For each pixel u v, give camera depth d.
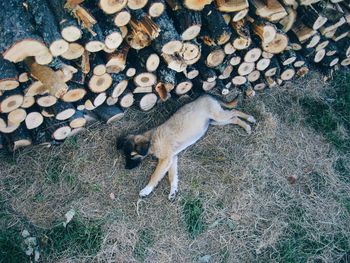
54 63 1.19
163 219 1.40
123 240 1.34
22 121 1.36
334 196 1.51
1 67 1.15
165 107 1.58
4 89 1.19
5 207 1.35
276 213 1.45
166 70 1.40
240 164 1.52
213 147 1.55
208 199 1.45
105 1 1.13
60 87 1.19
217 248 1.38
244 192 1.47
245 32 1.39
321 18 1.46
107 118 1.47
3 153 1.42
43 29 1.13
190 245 1.37
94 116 1.50
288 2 1.43
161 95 1.48
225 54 1.44
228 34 1.35
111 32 1.20
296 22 1.52
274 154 1.56
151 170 1.49
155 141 1.46
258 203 1.46
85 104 1.39
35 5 1.15
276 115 1.63
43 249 1.31
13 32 1.10
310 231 1.43
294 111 1.66
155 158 1.51
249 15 1.40
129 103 1.48
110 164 1.46
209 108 1.50
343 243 1.43
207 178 1.49
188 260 1.35
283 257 1.38
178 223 1.40
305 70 1.65
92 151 1.47
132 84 1.43
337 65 1.74
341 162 1.59
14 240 1.30
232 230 1.41
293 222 1.44
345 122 1.67
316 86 1.72
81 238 1.33
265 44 1.46
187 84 1.50
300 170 1.55
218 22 1.33
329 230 1.44
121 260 1.32
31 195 1.38
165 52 1.31
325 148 1.60
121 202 1.41
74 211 1.37
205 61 1.43
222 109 1.53
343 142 1.62
